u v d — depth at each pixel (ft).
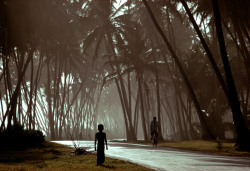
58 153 56.29
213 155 50.19
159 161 40.45
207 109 130.72
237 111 62.59
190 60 144.05
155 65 137.69
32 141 75.25
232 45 134.92
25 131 77.77
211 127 121.70
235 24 97.91
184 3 88.33
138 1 148.25
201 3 102.53
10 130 79.00
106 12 147.43
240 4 90.27
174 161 40.32
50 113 181.06
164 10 151.74
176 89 134.62
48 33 148.66
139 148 66.69
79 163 39.40
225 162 38.65
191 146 72.18
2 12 101.09
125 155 50.03
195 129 141.49
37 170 32.14
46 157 48.91
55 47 185.98
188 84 99.19
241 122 61.72
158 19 148.05
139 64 136.87
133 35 141.08
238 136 61.21
